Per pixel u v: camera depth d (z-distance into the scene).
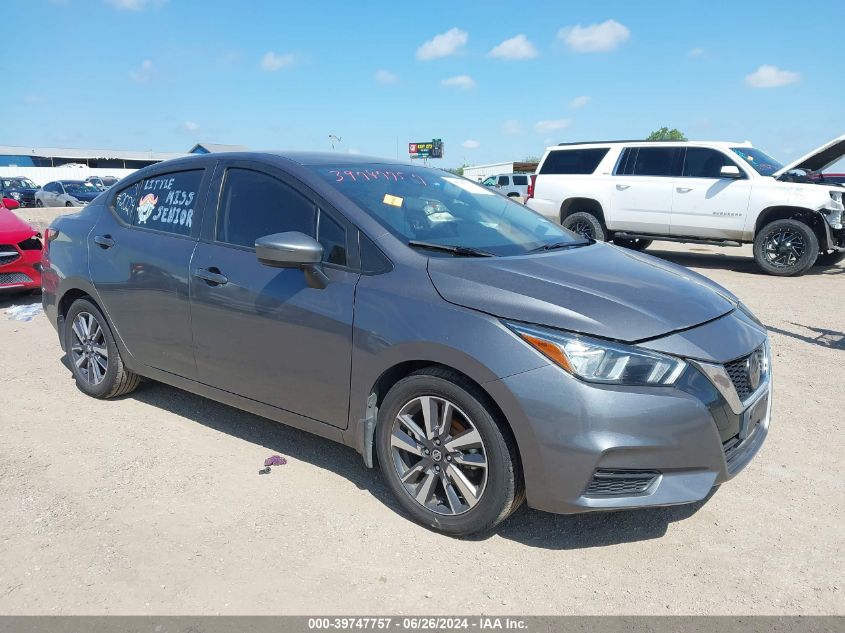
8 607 2.60
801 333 6.61
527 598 2.69
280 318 3.46
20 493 3.45
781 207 10.34
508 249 3.55
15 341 6.42
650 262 3.79
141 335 4.28
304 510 3.32
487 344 2.82
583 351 2.72
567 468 2.72
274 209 3.69
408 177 4.05
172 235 4.12
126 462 3.81
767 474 3.75
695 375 2.78
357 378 3.23
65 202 26.33
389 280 3.18
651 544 3.08
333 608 2.61
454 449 3.01
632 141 11.91
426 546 3.03
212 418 4.48
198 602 2.63
